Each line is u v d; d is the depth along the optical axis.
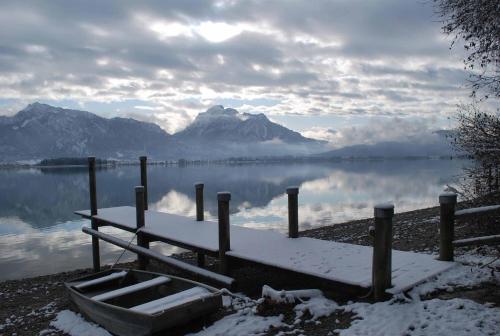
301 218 31.34
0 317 9.20
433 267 6.57
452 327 4.95
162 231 10.36
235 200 50.75
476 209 6.66
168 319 6.20
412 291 5.87
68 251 23.23
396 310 5.51
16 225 36.72
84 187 97.94
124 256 21.02
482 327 4.88
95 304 7.18
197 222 11.66
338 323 5.61
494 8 6.79
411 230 12.63
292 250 7.91
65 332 7.53
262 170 189.50
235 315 6.66
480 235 8.80
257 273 9.40
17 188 94.69
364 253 7.51
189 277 10.95
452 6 7.25
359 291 6.02
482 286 5.98
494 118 8.77
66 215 44.38
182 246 9.19
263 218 32.56
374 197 47.09
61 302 9.69
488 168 8.82
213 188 76.31
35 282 13.62
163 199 56.09
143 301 7.83
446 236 6.85
